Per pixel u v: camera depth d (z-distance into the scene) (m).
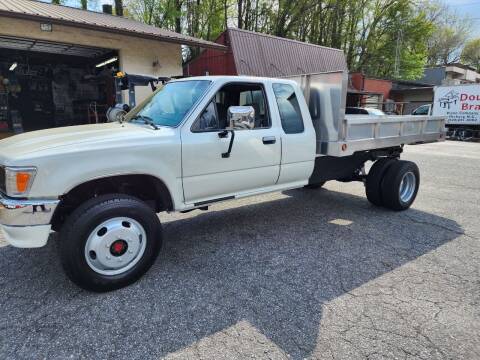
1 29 8.98
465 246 4.39
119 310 2.94
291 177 4.61
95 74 14.73
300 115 4.60
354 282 3.45
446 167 10.57
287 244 4.39
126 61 11.38
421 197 6.85
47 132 3.61
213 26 27.44
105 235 3.11
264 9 29.59
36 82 14.77
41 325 2.73
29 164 2.82
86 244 3.03
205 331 2.68
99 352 2.44
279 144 4.30
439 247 4.35
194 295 3.18
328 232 4.83
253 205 6.13
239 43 16.06
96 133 3.37
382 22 37.50
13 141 3.40
